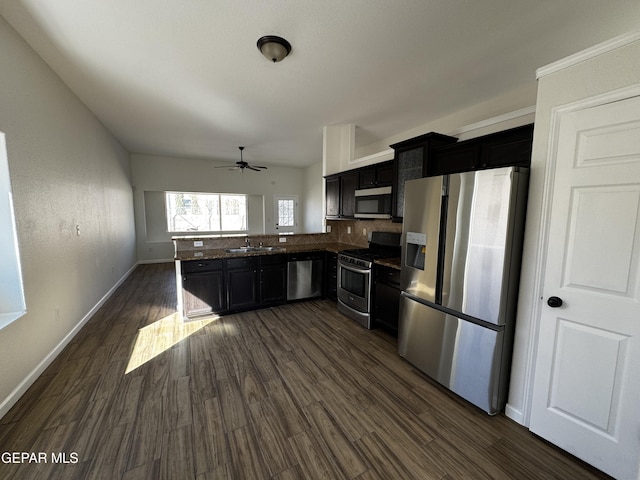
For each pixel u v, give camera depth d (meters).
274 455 1.53
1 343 1.78
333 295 4.11
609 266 1.39
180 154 6.74
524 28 2.00
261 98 3.26
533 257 1.68
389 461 1.50
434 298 2.19
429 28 2.00
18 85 2.07
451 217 2.04
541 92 1.61
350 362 2.50
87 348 2.69
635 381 1.33
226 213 8.22
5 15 1.86
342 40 2.14
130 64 2.52
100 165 4.11
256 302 3.77
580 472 1.46
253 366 2.41
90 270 3.51
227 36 2.10
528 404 1.75
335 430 1.71
